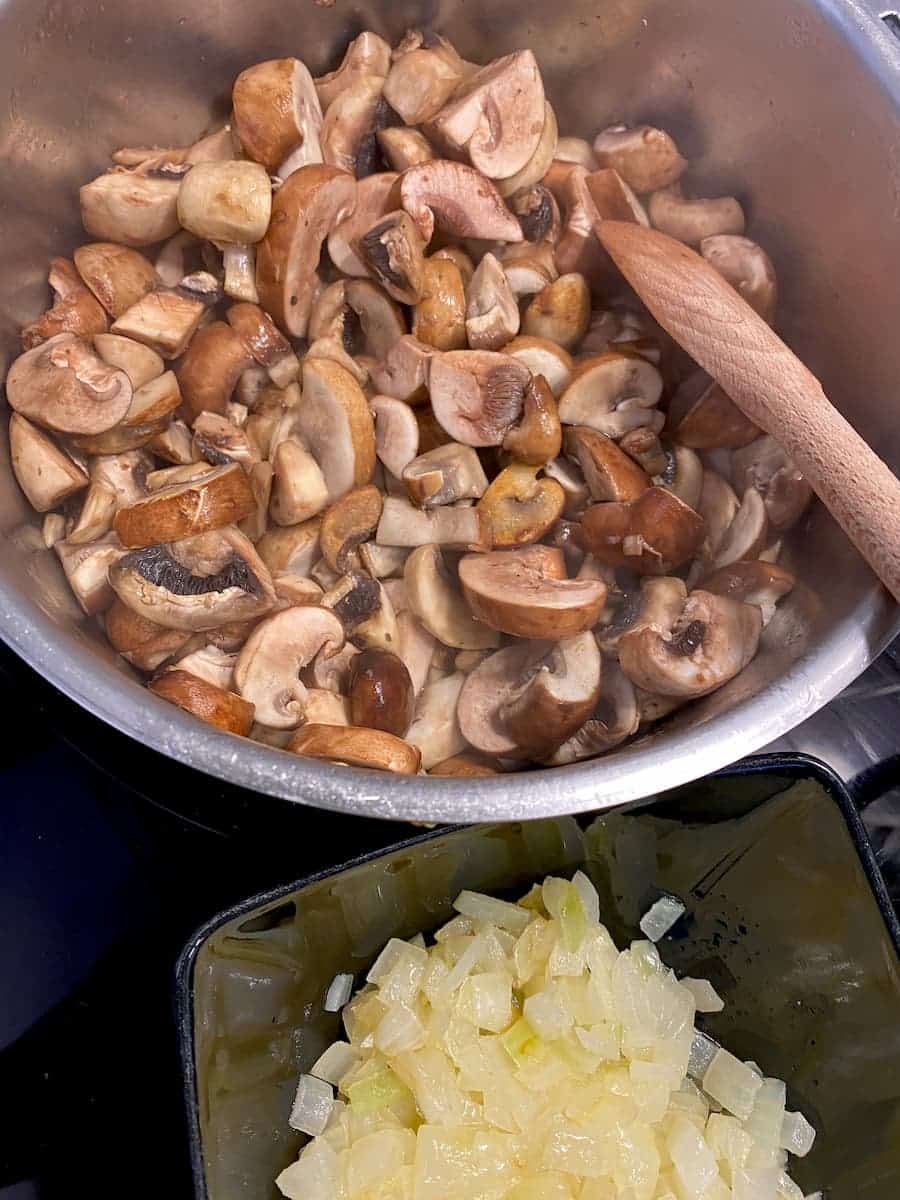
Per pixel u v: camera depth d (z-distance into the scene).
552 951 0.26
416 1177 0.24
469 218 0.31
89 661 0.21
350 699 0.27
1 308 0.28
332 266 0.32
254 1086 0.25
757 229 0.32
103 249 0.30
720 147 0.32
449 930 0.27
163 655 0.27
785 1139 0.26
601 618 0.28
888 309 0.28
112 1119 0.26
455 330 0.30
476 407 0.29
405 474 0.29
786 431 0.26
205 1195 0.22
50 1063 0.26
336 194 0.29
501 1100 0.25
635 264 0.29
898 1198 0.24
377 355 0.31
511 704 0.27
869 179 0.28
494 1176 0.24
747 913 0.27
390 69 0.32
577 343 0.32
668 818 0.26
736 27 0.29
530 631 0.26
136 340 0.29
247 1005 0.25
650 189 0.33
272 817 0.27
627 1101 0.25
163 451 0.29
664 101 0.32
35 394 0.27
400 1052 0.25
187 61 0.31
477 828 0.24
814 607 0.26
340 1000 0.27
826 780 0.24
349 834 0.27
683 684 0.26
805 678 0.22
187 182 0.29
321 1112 0.25
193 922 0.27
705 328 0.28
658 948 0.28
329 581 0.29
